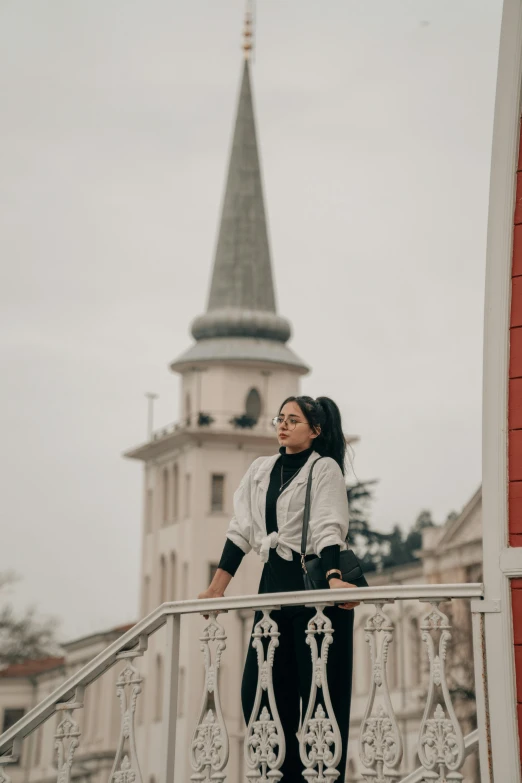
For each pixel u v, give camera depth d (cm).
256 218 8519
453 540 5666
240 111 8700
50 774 7338
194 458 7800
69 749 594
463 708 4622
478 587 511
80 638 7550
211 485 7812
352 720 5406
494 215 551
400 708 5097
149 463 8375
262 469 600
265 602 539
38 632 8712
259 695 545
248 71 8788
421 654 5022
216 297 8394
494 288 544
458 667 4725
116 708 7175
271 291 8438
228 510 7781
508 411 529
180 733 6581
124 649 589
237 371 8162
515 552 509
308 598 530
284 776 573
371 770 505
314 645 531
